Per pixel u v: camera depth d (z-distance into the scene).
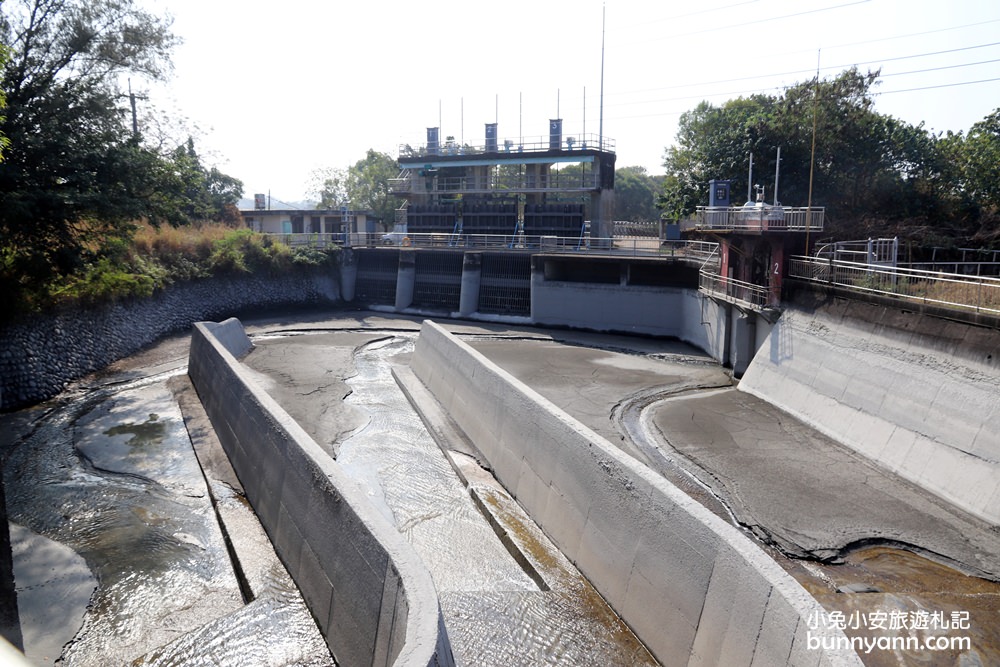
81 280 34.50
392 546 10.81
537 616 13.06
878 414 21.41
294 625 12.91
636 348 40.41
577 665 11.66
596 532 14.34
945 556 14.99
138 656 12.51
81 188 29.94
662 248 54.19
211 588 14.84
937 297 23.06
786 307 29.03
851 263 25.39
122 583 14.95
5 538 16.86
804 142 43.66
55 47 31.11
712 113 60.16
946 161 45.34
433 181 66.50
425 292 56.31
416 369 33.59
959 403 18.81
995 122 47.12
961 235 41.19
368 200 98.31
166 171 33.19
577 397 28.47
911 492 18.30
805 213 29.88
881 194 44.12
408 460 22.31
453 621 12.85
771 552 15.32
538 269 48.78
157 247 46.06
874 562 14.87
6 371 27.67
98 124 31.92
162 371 34.00
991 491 16.80
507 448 20.06
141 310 39.69
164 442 23.86
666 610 11.64
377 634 10.41
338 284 58.72
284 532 15.41
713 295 35.25
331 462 14.45
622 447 22.03
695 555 11.21
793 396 26.02
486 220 62.09
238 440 20.95
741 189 45.34
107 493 19.67
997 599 13.10
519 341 43.47
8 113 28.47
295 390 30.19
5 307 28.81
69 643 12.88
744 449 21.59
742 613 9.84
